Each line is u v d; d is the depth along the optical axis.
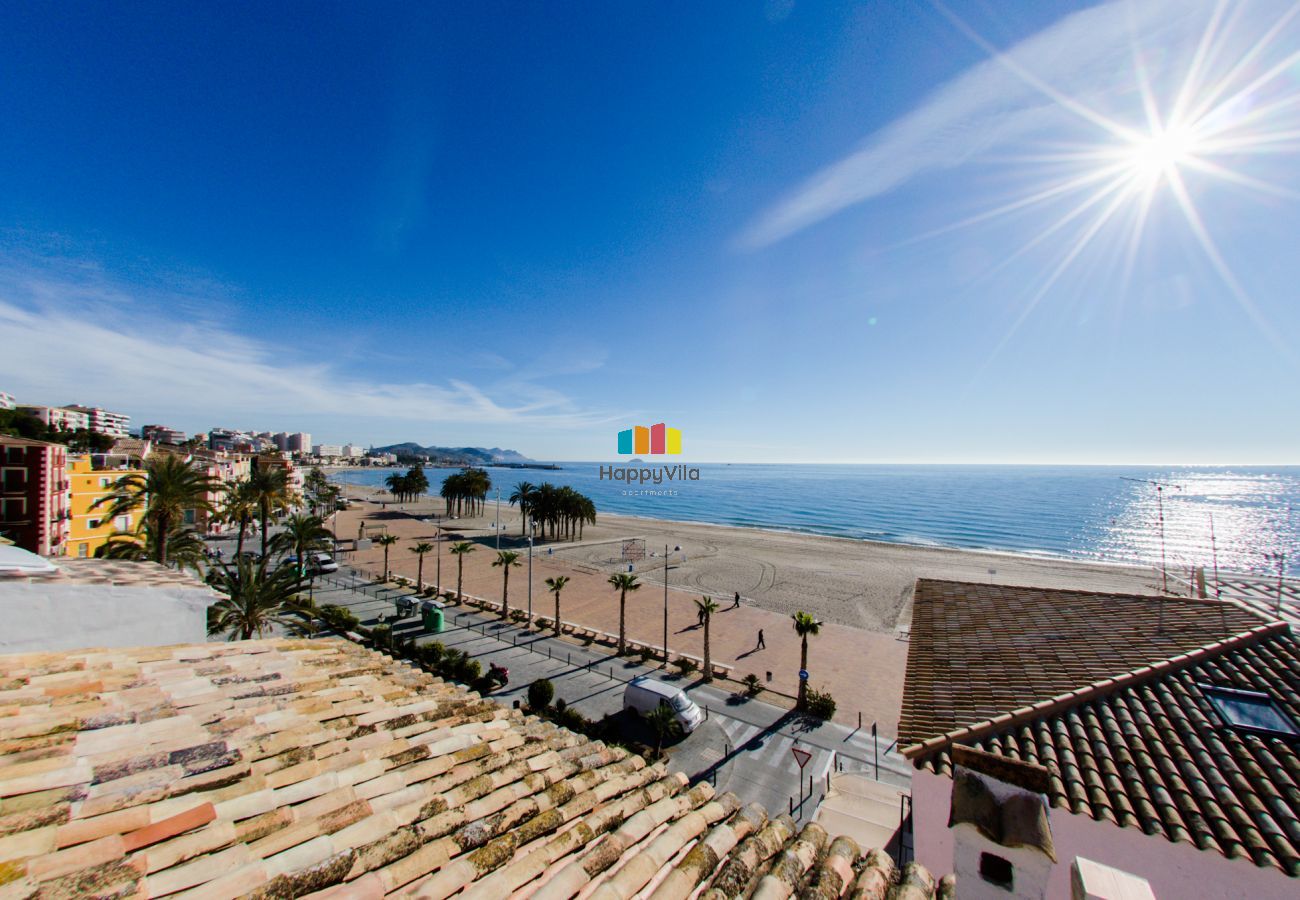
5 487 38.78
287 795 4.62
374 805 4.75
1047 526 116.69
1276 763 8.52
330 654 8.95
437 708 7.12
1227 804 8.03
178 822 3.96
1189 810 8.04
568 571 64.00
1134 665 11.31
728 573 64.69
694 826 5.51
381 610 44.97
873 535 104.56
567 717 25.64
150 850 3.63
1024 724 10.22
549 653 35.50
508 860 4.50
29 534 39.12
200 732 5.47
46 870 3.25
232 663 7.82
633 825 5.26
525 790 5.51
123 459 56.31
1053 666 12.05
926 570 67.94
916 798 10.11
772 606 50.22
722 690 30.09
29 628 8.58
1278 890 7.27
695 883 4.61
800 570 67.06
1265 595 23.64
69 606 8.90
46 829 3.61
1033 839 3.86
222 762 4.93
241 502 43.59
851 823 17.19
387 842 4.28
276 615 27.92
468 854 4.43
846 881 5.14
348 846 4.13
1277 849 7.32
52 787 4.14
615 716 26.25
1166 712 9.90
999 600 16.27
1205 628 12.44
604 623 43.66
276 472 45.94
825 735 25.03
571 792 5.66
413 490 144.12
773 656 36.69
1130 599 14.78
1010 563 73.81
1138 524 119.31
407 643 34.53
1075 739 9.73
